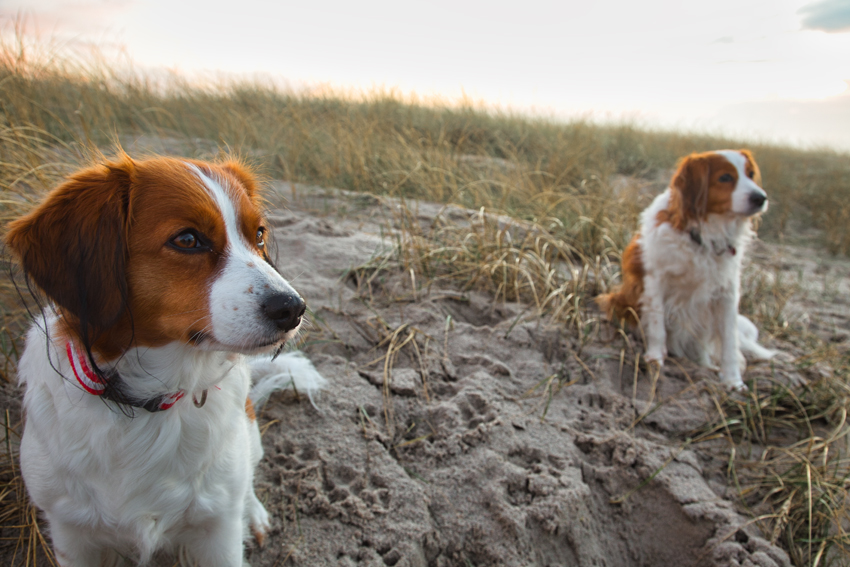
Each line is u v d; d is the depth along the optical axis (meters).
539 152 2.50
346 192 1.58
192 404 0.52
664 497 0.78
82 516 0.51
